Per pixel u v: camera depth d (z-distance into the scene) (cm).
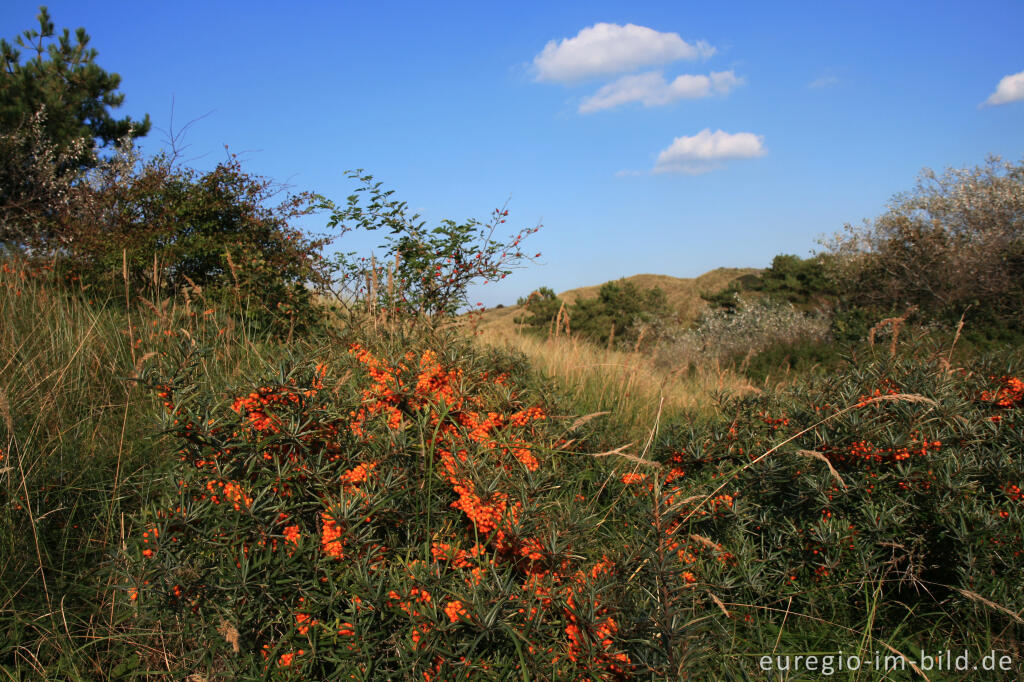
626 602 196
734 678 201
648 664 183
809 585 275
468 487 226
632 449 365
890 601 269
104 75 1407
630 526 277
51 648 222
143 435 346
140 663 222
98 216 834
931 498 271
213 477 201
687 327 2022
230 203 818
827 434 303
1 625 225
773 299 2084
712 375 796
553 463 280
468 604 182
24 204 981
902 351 361
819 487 281
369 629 191
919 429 291
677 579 199
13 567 249
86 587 243
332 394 239
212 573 194
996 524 252
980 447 302
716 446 329
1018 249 1326
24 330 452
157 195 803
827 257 1798
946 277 1427
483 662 181
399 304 565
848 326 1348
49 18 1390
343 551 204
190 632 204
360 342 365
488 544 228
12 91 1236
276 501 208
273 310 636
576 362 602
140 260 716
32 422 333
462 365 298
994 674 228
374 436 238
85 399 383
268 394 225
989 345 1126
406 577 196
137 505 296
